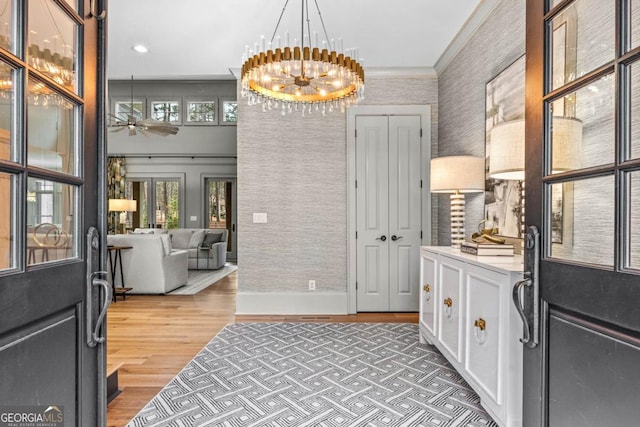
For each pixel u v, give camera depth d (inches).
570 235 42.2
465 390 89.8
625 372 32.7
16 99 32.2
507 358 65.8
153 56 150.9
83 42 41.1
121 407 81.8
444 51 147.1
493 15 110.3
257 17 120.8
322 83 116.4
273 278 165.6
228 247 379.6
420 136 165.6
